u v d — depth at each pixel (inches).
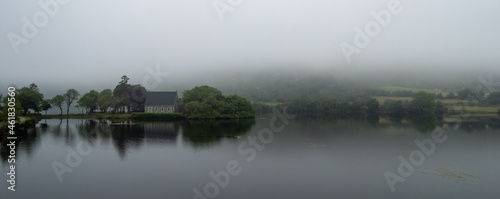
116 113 6023.6
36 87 6033.5
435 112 6373.0
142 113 5285.4
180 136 3193.9
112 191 1515.7
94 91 6501.0
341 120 5541.3
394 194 1501.0
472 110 6382.9
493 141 2977.4
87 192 1498.5
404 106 6688.0
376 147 2632.9
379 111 7160.4
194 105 5310.0
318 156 2273.6
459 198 1451.8
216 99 5575.8
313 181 1685.5
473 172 1866.4
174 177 1740.9
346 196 1475.1
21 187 1560.0
